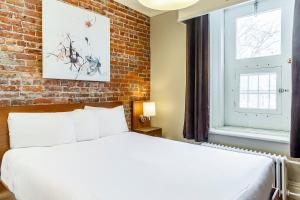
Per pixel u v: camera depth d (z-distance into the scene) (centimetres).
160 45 359
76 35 267
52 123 222
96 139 251
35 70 237
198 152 199
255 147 256
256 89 283
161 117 359
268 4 269
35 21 236
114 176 141
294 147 206
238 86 299
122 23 329
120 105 323
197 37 285
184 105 326
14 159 181
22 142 204
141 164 166
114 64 320
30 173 153
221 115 309
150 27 375
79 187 124
